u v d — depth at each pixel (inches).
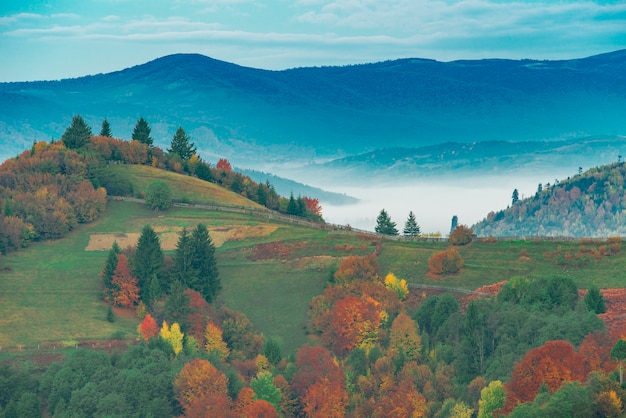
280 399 6727.4
